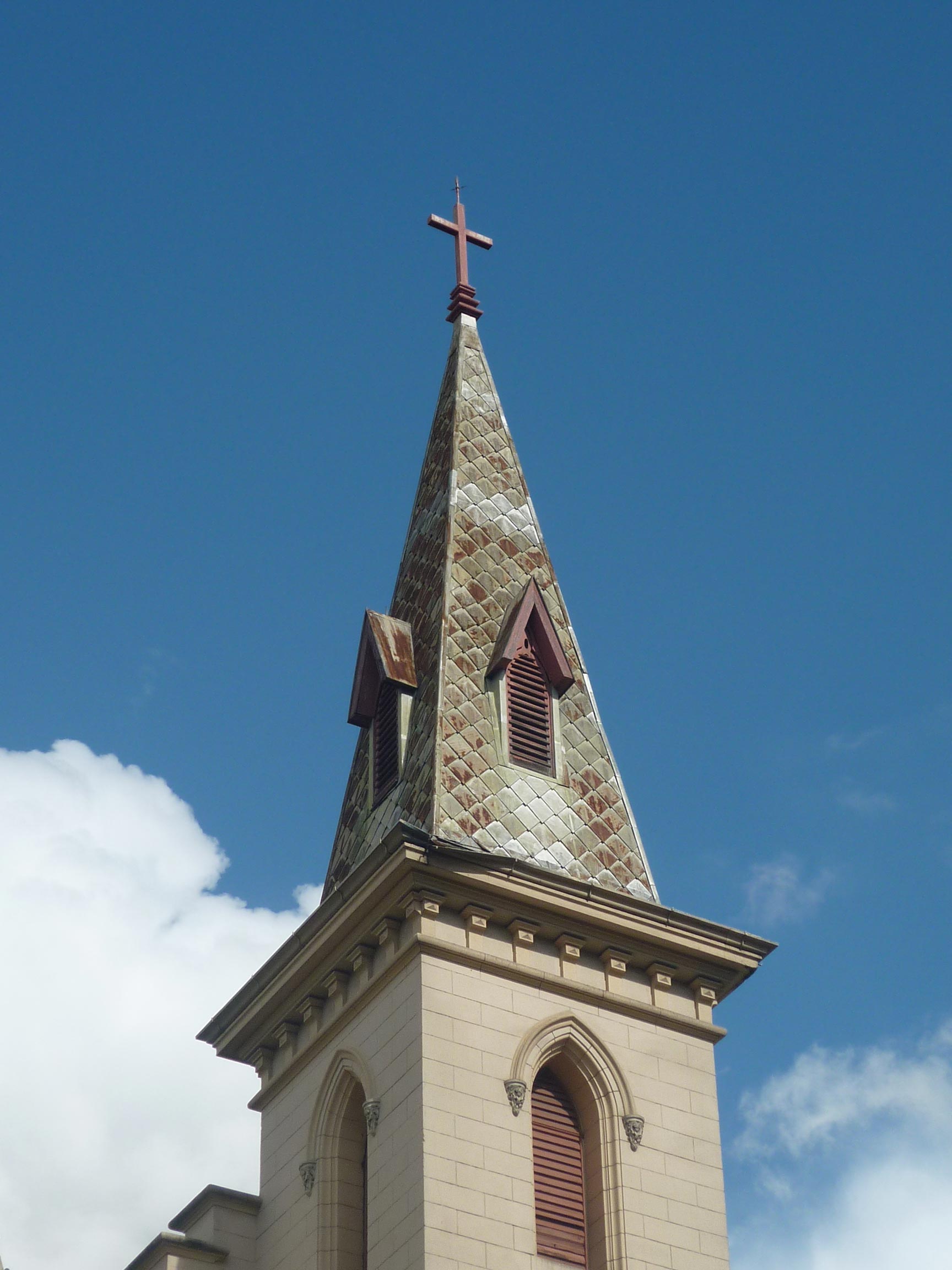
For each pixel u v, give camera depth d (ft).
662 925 173.47
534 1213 160.56
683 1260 163.02
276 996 175.94
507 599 188.24
